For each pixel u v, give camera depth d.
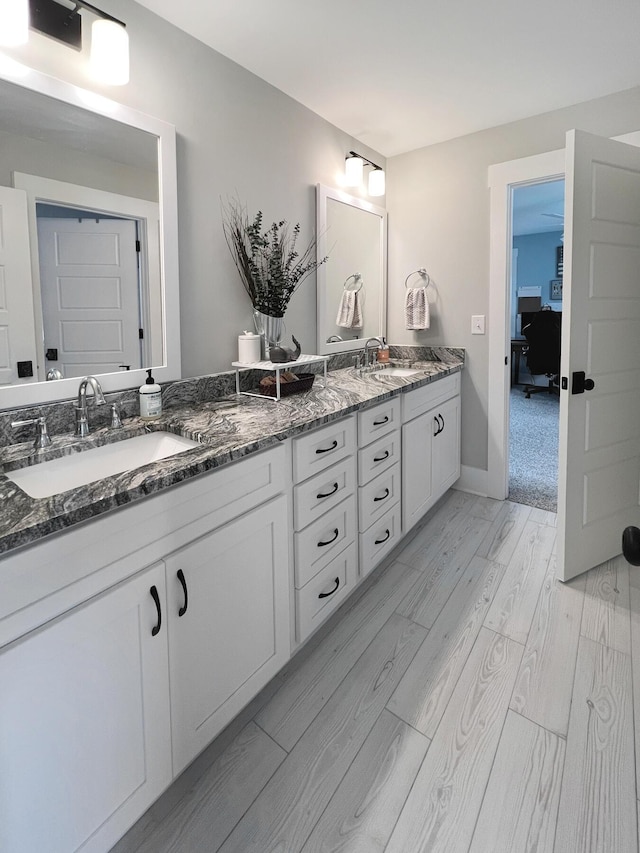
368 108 2.49
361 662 1.67
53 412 1.46
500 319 2.89
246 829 1.14
